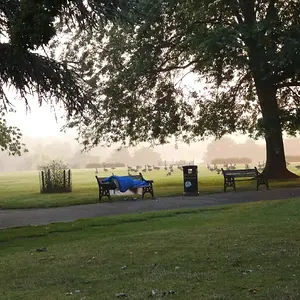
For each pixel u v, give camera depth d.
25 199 20.67
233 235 9.53
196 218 12.98
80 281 6.50
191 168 20.38
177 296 5.48
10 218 14.70
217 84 30.09
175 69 29.81
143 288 5.93
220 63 23.89
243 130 34.09
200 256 7.66
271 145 28.17
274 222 11.11
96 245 9.38
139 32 24.89
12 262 8.08
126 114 28.80
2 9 11.92
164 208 15.95
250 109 33.94
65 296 5.75
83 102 15.95
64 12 11.59
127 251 8.46
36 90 14.90
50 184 25.08
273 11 25.02
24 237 11.06
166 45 26.09
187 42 23.78
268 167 28.23
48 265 7.67
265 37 22.50
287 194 18.84
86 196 21.42
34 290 6.16
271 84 26.75
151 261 7.52
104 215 14.66
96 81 26.67
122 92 27.17
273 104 27.36
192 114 31.45
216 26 24.45
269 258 7.26
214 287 5.79
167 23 25.55
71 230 11.86
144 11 22.73
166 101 29.45
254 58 24.91
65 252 8.80
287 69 23.41
